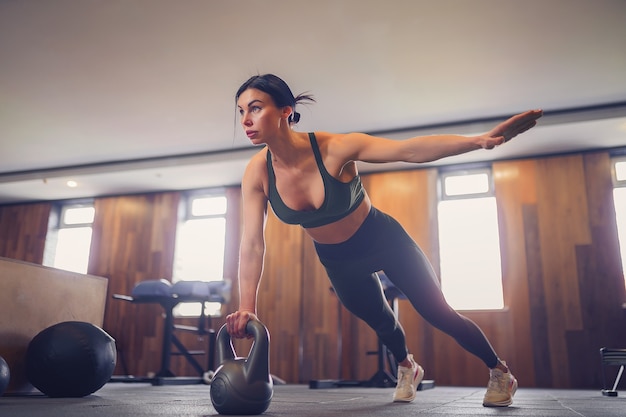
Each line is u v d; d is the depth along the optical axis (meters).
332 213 1.55
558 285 5.55
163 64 4.48
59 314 2.72
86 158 6.52
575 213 5.68
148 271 6.98
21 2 3.70
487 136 1.21
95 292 3.00
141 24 3.95
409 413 1.56
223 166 6.36
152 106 5.22
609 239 5.51
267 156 1.58
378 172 6.45
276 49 4.26
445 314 1.81
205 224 7.11
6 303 2.43
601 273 5.45
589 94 4.93
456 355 5.65
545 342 5.44
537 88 4.84
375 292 1.85
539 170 5.92
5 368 1.99
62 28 4.00
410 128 5.63
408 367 2.23
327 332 6.15
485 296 5.86
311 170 1.51
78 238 7.57
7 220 7.74
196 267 6.96
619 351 3.75
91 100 5.11
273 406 1.85
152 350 6.67
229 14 3.83
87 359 2.24
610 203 5.59
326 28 3.99
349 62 4.44
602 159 5.73
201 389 3.40
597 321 5.34
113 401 2.00
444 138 1.31
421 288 1.76
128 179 6.82
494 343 5.59
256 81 1.42
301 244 6.50
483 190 6.18
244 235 1.57
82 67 4.54
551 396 3.15
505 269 5.75
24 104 5.18
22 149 6.25
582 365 5.28
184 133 5.82
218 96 5.01
